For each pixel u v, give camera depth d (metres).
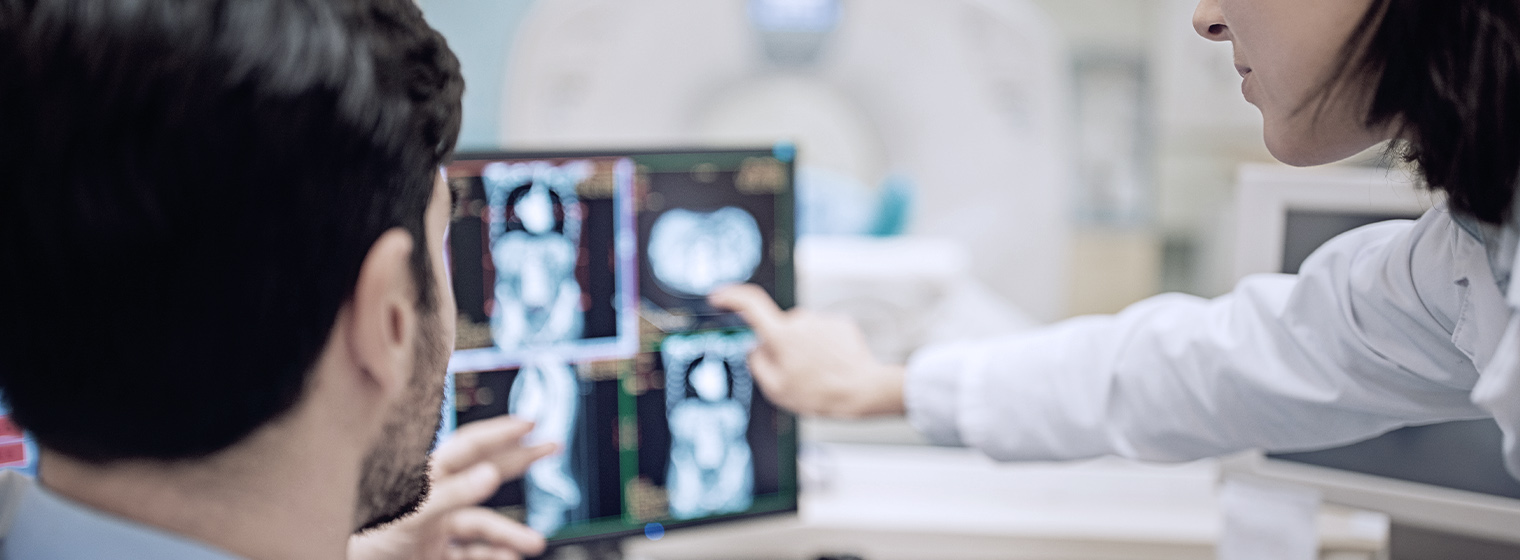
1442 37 0.50
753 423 0.99
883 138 1.67
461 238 0.87
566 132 1.61
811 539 1.09
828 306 1.24
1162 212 2.23
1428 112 0.52
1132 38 2.21
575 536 0.94
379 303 0.42
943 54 1.63
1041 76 1.63
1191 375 0.81
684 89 1.64
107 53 0.34
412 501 0.51
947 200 1.67
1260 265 0.94
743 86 1.66
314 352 0.40
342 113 0.38
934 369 0.99
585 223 0.91
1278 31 0.56
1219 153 2.12
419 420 0.49
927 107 1.65
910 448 1.33
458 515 0.88
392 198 0.42
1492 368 0.51
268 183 0.37
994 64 1.63
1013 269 1.68
